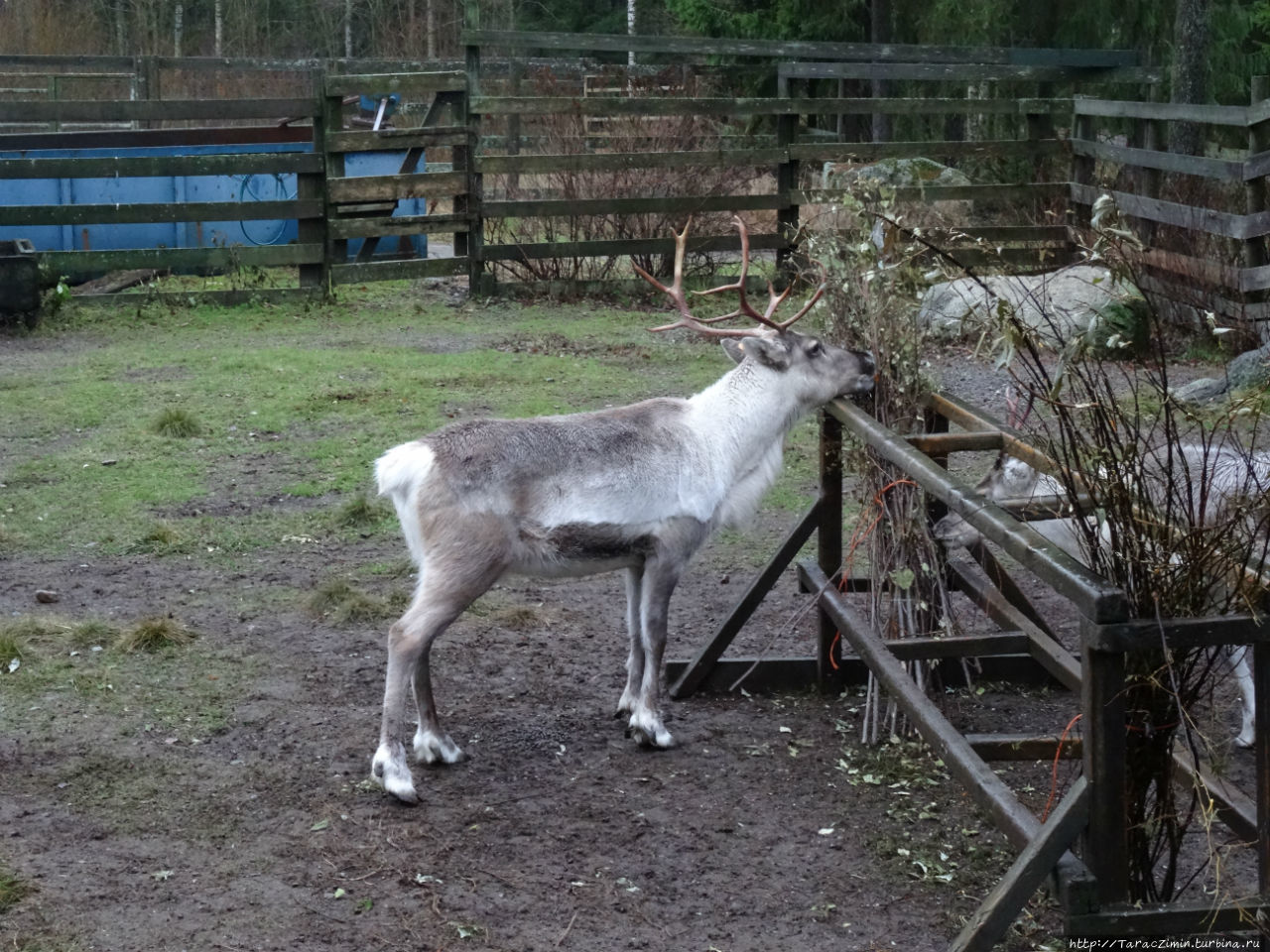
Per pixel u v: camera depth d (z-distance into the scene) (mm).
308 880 4078
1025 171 17188
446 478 4594
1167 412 3455
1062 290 10672
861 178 5781
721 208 14211
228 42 33531
